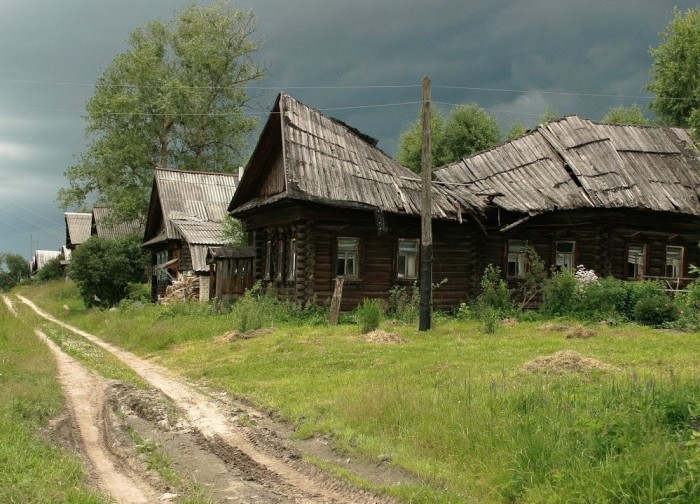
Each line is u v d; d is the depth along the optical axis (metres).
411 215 24.00
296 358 16.02
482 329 18.94
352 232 24.14
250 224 29.20
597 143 27.77
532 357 14.31
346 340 17.91
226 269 27.31
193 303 28.58
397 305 23.45
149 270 48.97
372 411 10.27
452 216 24.52
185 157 55.41
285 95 25.27
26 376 14.12
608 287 21.41
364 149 26.09
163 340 21.12
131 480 7.86
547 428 7.85
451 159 47.41
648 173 26.86
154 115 52.56
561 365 12.24
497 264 26.25
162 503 7.02
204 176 42.22
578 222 25.84
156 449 9.27
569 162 27.05
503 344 16.22
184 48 54.19
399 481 7.84
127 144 51.19
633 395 8.51
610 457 6.81
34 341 20.53
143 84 52.59
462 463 8.09
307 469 8.51
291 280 24.47
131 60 52.53
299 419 10.87
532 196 26.05
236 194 28.31
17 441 8.29
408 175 26.39
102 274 37.72
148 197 51.53
